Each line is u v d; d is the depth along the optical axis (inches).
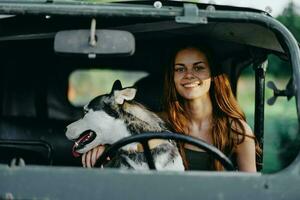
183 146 186.9
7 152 211.8
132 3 165.9
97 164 164.9
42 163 214.4
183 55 193.5
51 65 254.1
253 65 219.3
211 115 195.2
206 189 146.8
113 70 259.8
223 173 147.9
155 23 184.1
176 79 194.1
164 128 189.5
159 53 244.7
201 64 193.2
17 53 241.6
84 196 145.6
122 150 180.9
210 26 190.4
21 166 147.6
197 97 192.7
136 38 216.2
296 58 158.2
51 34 188.1
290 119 398.9
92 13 156.5
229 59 233.9
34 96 251.8
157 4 159.3
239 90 267.3
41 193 145.9
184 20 157.8
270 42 196.1
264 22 159.6
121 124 185.6
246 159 191.3
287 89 163.5
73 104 261.0
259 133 216.8
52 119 246.4
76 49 153.4
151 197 145.9
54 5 157.5
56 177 146.4
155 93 232.1
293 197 148.2
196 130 195.2
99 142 185.5
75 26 181.6
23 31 188.1
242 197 147.3
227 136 192.7
